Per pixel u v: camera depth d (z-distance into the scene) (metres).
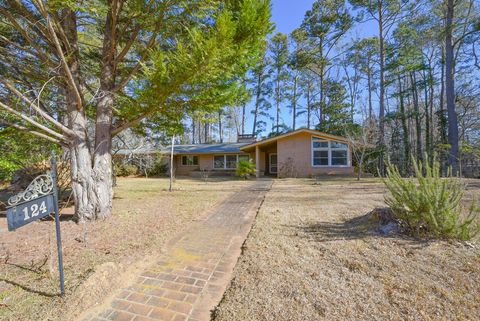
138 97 4.91
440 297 2.09
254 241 3.61
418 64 17.48
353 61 23.47
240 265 2.86
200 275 2.71
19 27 3.90
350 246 3.26
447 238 3.28
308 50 22.03
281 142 15.70
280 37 25.05
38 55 4.48
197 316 2.00
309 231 3.97
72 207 6.34
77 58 4.98
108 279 2.54
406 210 3.57
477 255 2.80
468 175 16.64
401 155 21.28
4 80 3.80
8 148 6.14
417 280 2.36
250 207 6.35
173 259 3.13
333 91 22.09
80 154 4.84
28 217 2.08
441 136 18.36
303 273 2.59
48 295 2.30
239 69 4.74
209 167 20.50
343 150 15.12
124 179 16.03
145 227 4.56
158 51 4.21
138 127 6.41
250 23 4.18
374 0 17.80
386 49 18.50
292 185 10.91
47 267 2.87
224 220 5.07
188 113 5.07
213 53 3.58
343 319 1.85
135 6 4.24
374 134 14.62
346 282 2.38
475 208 3.35
